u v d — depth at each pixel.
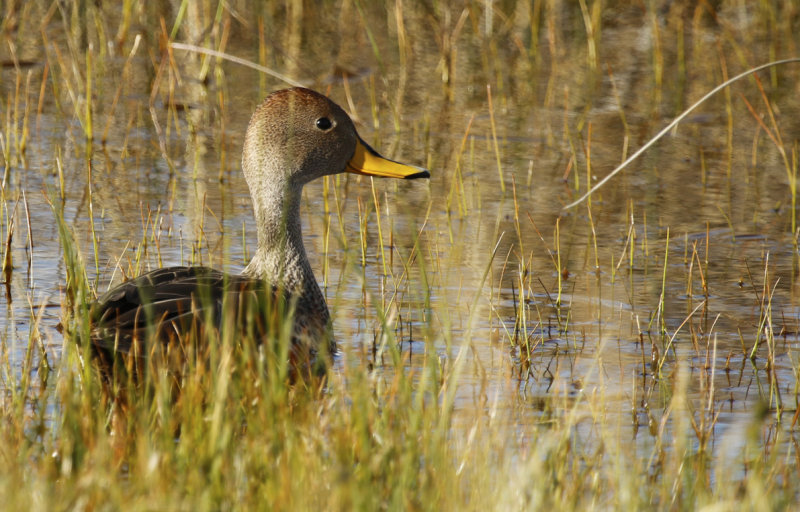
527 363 9.66
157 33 22.12
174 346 8.71
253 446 6.77
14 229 13.18
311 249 13.14
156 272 9.73
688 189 15.83
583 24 25.64
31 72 20.20
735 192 15.72
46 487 6.12
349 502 6.06
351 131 11.41
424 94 20.70
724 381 9.41
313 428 7.13
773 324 10.89
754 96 20.86
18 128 17.59
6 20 20.16
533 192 15.61
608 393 9.01
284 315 9.77
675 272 12.59
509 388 8.82
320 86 20.69
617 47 24.30
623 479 6.95
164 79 20.72
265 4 24.78
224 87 20.45
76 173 15.68
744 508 6.36
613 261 12.85
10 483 5.94
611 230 14.10
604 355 9.99
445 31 22.23
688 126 19.03
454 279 12.11
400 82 21.30
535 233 13.92
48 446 7.08
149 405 7.77
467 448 7.02
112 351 8.72
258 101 19.80
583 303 11.50
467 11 22.39
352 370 8.11
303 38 23.77
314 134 11.08
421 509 6.23
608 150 17.69
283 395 7.45
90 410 7.27
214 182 15.68
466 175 16.33
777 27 24.94
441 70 21.91
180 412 7.52
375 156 11.49
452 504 6.27
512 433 7.94
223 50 20.14
